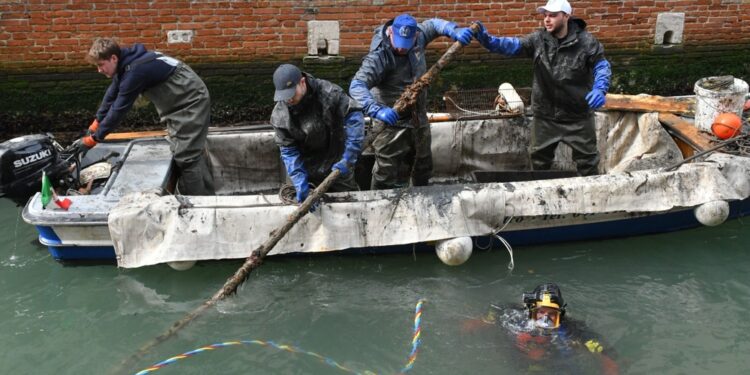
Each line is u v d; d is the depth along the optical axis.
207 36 6.99
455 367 3.99
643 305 4.64
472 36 4.94
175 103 5.19
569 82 5.30
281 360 4.18
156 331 4.48
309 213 4.71
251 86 7.24
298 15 7.01
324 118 4.54
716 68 7.77
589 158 5.66
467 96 6.80
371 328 4.43
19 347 4.33
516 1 7.16
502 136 6.28
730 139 5.23
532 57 5.41
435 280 4.93
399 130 5.16
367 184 6.00
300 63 7.19
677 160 5.66
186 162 5.41
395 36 4.73
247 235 4.67
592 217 5.11
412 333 4.35
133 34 6.90
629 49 7.55
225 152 5.95
